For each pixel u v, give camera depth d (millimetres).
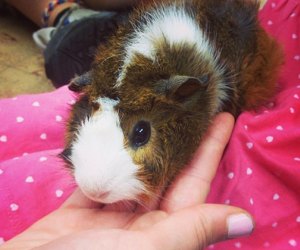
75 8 341
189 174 152
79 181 131
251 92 187
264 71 189
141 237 116
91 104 145
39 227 142
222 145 162
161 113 141
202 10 181
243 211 128
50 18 354
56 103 210
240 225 126
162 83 142
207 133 163
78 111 151
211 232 123
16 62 362
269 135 178
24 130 203
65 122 172
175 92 141
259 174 173
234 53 176
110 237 115
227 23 180
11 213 178
